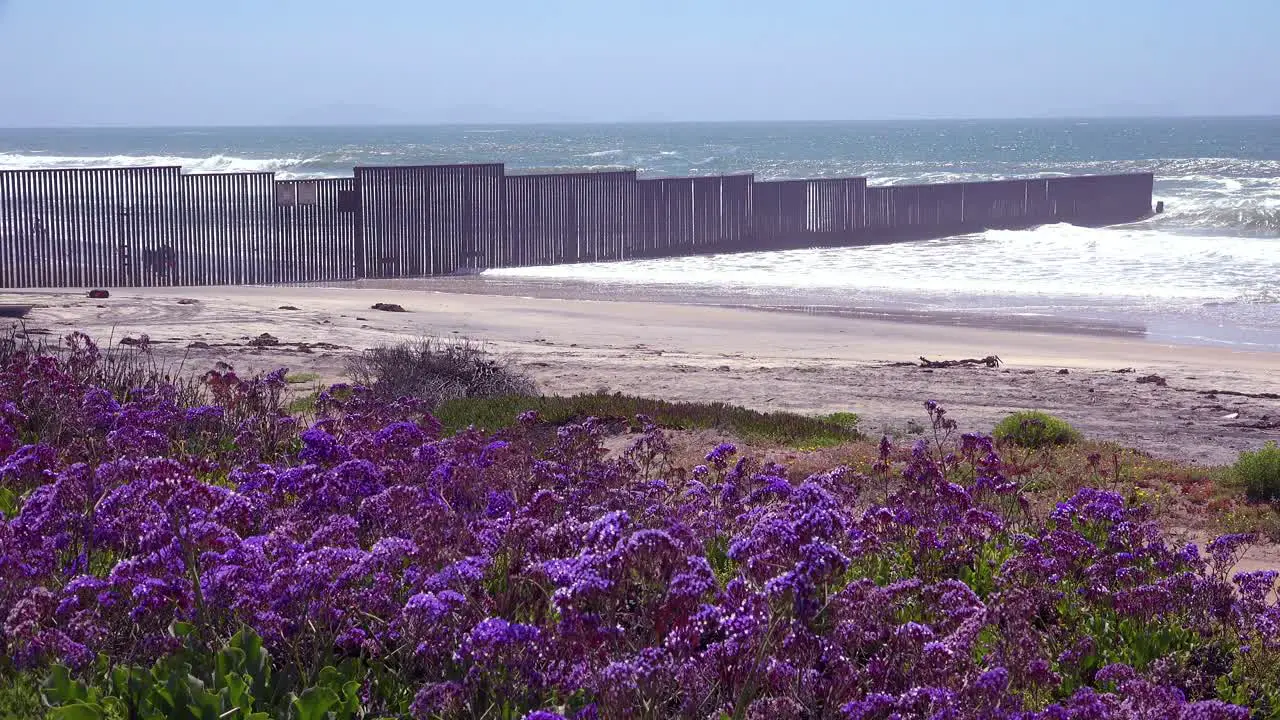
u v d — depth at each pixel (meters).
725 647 3.94
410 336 20.38
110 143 176.75
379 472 5.61
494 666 3.99
